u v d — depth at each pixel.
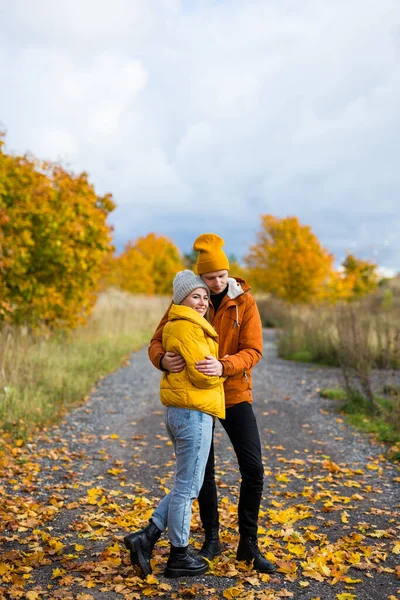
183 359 3.21
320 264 28.98
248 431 3.36
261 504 4.71
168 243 48.28
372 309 17.16
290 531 3.97
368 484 5.27
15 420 6.70
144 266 39.28
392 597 3.10
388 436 6.78
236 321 3.43
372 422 7.61
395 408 7.47
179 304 3.33
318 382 10.94
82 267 12.42
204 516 3.53
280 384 10.77
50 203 11.75
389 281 34.75
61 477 5.32
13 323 11.29
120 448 6.43
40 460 5.79
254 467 3.32
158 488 5.10
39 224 11.30
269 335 22.69
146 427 7.44
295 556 3.62
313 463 5.95
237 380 3.39
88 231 12.51
